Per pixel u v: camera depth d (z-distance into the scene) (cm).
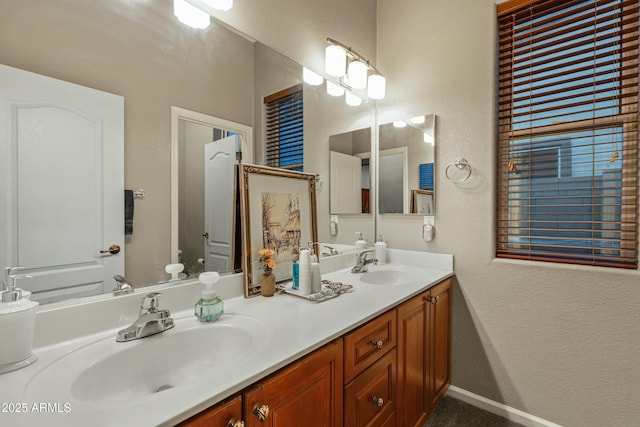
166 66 111
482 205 177
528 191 169
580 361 151
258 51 145
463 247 184
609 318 143
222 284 124
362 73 190
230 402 66
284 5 158
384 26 221
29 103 82
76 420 55
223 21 130
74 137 90
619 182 144
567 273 153
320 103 179
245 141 138
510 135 174
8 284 73
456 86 186
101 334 92
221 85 129
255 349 82
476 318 180
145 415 56
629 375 139
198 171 120
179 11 116
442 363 177
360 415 106
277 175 150
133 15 103
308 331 94
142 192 104
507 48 174
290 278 151
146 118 106
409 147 204
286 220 153
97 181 95
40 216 84
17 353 72
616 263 146
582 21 153
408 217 206
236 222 132
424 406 155
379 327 116
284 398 78
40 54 84
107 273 96
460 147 184
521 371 167
